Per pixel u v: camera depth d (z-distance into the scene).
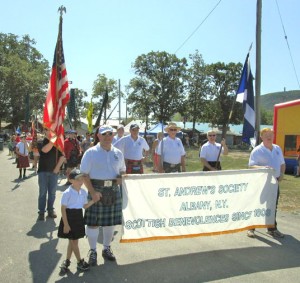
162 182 5.71
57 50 7.46
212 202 6.11
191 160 25.72
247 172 6.33
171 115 64.56
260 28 12.04
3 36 68.31
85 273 5.00
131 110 64.94
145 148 8.20
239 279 4.86
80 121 49.38
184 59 65.00
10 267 5.18
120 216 5.46
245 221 6.43
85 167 5.23
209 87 66.81
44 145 7.73
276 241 6.45
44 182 7.82
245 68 8.27
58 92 7.44
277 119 19.02
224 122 67.69
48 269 5.12
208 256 5.70
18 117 60.84
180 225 5.90
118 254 5.75
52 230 7.03
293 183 13.84
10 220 7.76
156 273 5.03
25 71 58.44
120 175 5.46
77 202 5.07
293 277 4.95
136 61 64.88
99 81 39.12
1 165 20.36
